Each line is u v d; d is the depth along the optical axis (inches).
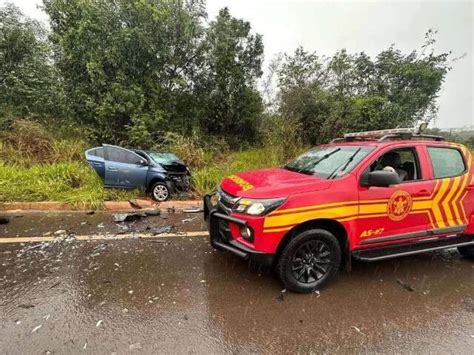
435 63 527.8
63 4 452.8
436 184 154.6
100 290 133.1
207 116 553.0
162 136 459.8
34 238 191.2
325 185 134.6
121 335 105.2
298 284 133.3
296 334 108.4
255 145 549.3
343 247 142.6
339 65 498.3
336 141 196.7
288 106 460.1
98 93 453.1
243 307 123.3
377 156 145.9
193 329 109.3
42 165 346.6
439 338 108.4
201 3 510.9
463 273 158.4
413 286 143.8
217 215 142.6
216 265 159.2
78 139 432.5
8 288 132.8
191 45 505.0
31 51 476.7
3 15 464.8
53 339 102.2
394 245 149.3
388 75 535.2
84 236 196.4
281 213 126.2
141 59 462.9
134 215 235.9
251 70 575.5
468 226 164.1
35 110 460.8
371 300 131.0
